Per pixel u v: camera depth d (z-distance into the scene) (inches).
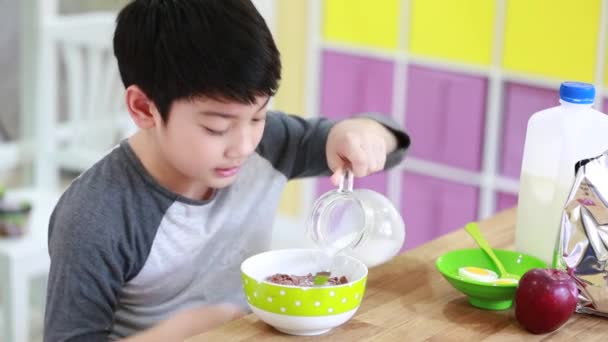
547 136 46.0
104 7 109.2
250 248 54.1
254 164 54.1
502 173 109.8
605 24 97.3
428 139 115.8
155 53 42.2
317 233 43.4
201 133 42.3
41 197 104.8
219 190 51.5
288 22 127.6
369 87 120.4
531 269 41.3
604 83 98.7
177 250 49.1
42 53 111.2
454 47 110.7
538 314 39.7
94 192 45.7
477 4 107.5
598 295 42.0
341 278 42.5
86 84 111.4
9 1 110.7
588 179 42.4
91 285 44.4
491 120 109.0
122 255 46.3
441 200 116.3
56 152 113.7
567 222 42.8
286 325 39.3
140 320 49.7
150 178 46.8
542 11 102.1
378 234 45.8
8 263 89.0
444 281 46.3
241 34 41.3
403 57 115.8
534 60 103.9
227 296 52.6
